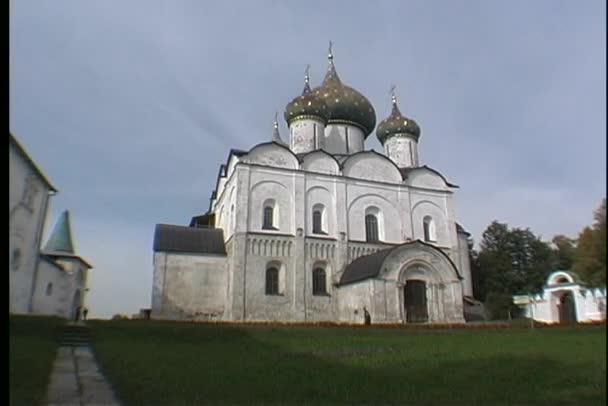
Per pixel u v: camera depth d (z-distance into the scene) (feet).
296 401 32.96
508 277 66.28
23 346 40.78
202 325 88.79
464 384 38.14
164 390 35.19
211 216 168.25
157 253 124.88
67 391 37.17
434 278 119.03
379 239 139.23
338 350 61.31
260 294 120.78
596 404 31.45
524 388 36.19
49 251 85.20
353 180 140.36
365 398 33.99
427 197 148.36
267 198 129.59
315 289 127.85
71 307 84.33
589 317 56.24
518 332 69.92
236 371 43.86
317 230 133.90
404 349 61.21
